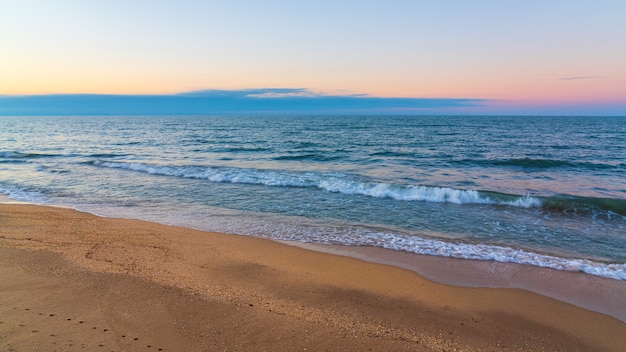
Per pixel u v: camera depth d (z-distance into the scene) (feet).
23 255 20.70
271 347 12.21
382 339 13.32
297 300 16.51
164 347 11.93
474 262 22.08
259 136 145.28
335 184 45.27
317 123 287.28
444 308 16.42
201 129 209.26
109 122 363.35
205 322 13.74
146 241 24.72
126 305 14.84
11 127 251.60
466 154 80.69
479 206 36.45
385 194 40.81
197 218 31.68
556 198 35.88
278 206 35.94
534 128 202.39
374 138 130.41
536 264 21.79
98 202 37.60
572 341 14.16
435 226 29.60
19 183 47.96
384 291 17.95
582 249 24.61
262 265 21.04
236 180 49.16
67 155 80.33
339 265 21.31
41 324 13.01
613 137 135.33
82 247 22.74
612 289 18.63
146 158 75.10
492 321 15.40
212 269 20.12
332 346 12.50
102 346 11.78
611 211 33.71
